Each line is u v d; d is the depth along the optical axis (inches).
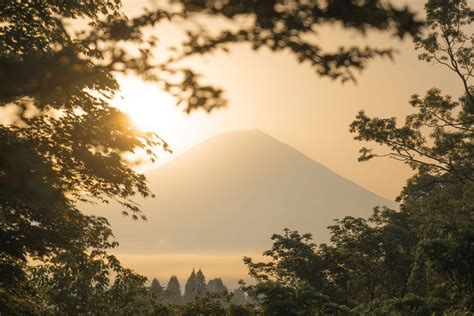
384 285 1813.5
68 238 727.7
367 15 144.7
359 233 1855.3
